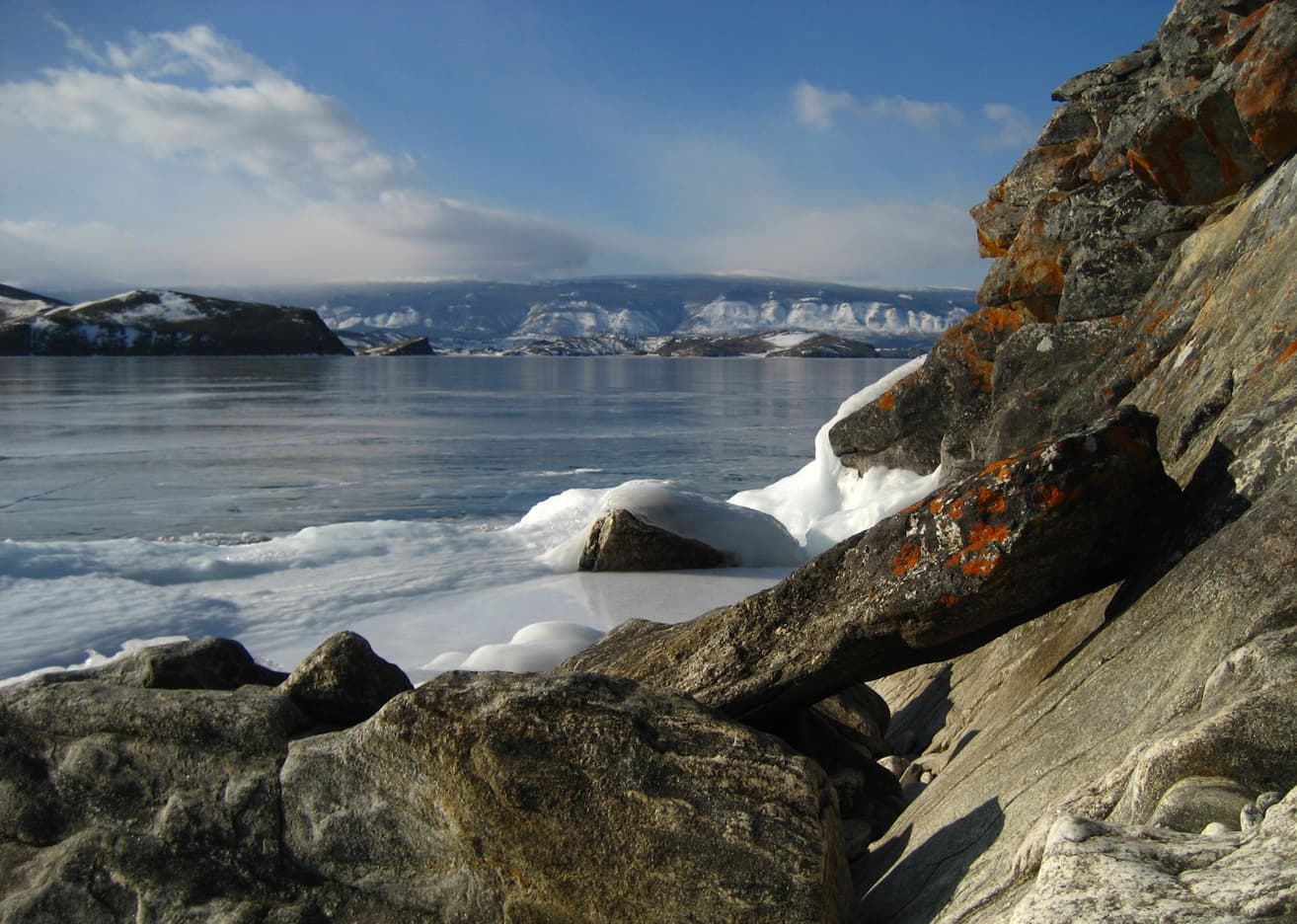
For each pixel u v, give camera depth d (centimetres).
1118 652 362
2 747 422
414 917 357
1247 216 691
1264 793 240
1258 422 398
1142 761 266
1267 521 319
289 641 942
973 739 457
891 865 371
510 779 349
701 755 342
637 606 1064
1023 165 1105
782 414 4381
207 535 1582
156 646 490
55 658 885
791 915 314
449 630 973
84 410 4328
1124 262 896
